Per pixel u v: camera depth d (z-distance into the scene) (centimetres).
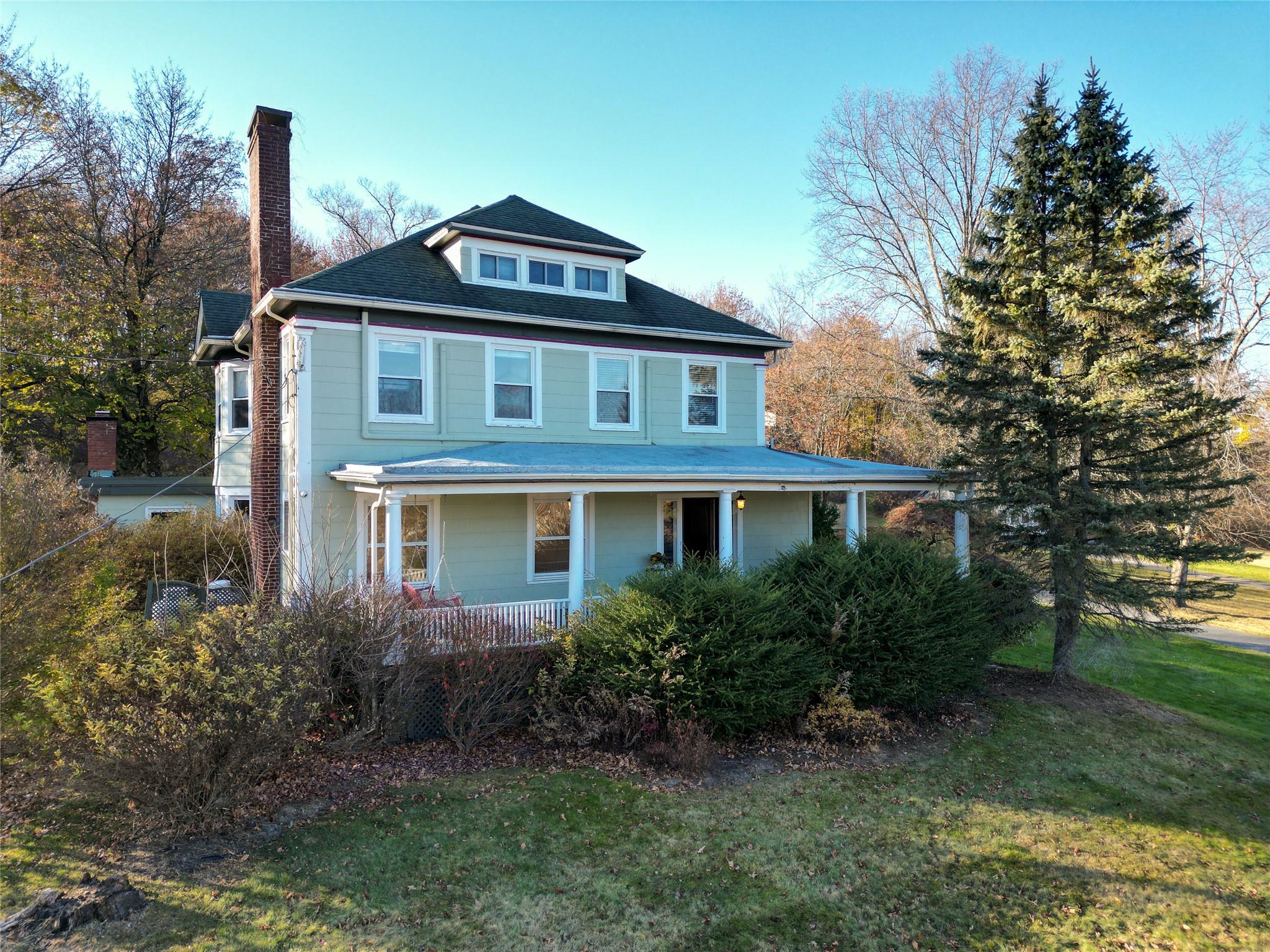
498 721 1000
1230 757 1091
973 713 1172
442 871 691
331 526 1277
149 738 657
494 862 712
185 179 2959
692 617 970
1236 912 700
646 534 1580
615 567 1544
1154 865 777
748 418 1752
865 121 2956
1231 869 779
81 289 2503
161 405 2862
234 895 634
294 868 678
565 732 971
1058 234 1297
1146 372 1178
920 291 2981
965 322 1376
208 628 725
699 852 748
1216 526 2352
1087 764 1022
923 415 2645
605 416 1569
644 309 1659
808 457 1698
